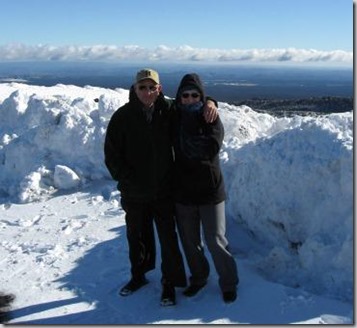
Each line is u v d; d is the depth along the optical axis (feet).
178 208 15.20
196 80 14.40
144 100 14.66
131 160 15.10
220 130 14.46
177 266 15.51
